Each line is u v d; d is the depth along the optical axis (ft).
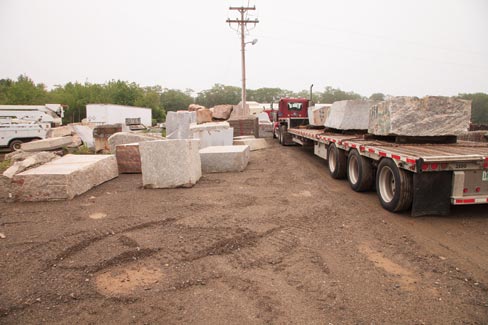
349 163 26.58
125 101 233.14
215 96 398.42
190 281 11.73
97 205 21.26
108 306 10.30
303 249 14.37
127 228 16.92
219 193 24.00
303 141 44.98
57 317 9.77
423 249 14.34
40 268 12.79
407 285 11.39
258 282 11.61
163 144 25.23
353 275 12.11
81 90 213.05
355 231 16.52
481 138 38.17
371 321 9.43
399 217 18.71
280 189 25.61
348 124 32.17
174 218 18.40
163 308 10.15
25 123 64.13
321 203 21.49
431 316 9.66
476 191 17.63
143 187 25.81
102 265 12.96
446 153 18.37
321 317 9.62
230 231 16.28
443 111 23.03
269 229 16.57
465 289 11.10
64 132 67.62
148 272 12.47
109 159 29.66
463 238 15.55
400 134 22.86
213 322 9.45
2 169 35.78
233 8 92.94
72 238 15.60
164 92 350.84
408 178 18.34
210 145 46.19
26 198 22.48
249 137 59.06
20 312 10.02
